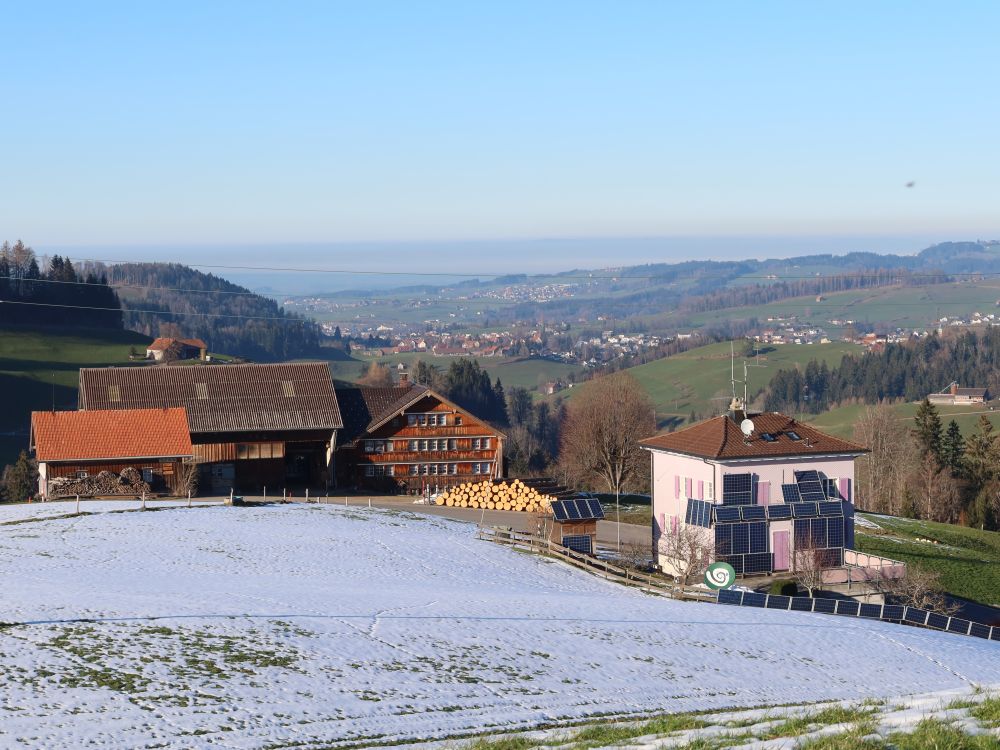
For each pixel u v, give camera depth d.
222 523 65.69
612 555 67.81
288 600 44.69
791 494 63.19
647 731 27.41
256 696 32.06
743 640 43.84
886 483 125.81
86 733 28.17
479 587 53.03
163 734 28.50
